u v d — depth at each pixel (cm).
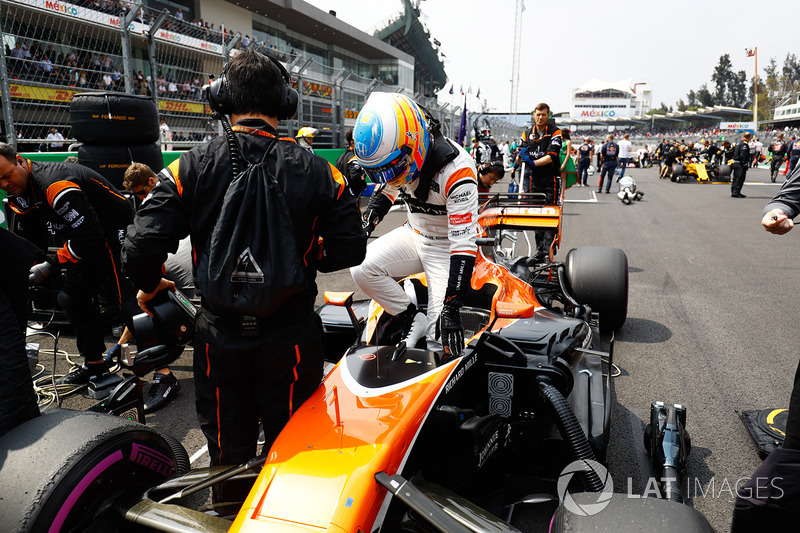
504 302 296
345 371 223
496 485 257
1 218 639
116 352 405
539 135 763
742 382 413
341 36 2886
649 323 547
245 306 183
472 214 247
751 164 4028
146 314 275
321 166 203
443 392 217
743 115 10481
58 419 196
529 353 271
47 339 510
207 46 1039
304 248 201
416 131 240
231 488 217
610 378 288
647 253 902
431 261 286
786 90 11600
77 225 341
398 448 184
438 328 273
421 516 162
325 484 167
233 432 207
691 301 623
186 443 340
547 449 270
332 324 341
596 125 13538
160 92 989
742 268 791
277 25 2578
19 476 176
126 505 194
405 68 3628
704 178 2536
